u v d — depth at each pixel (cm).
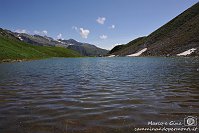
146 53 19225
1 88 2388
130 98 1809
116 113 1380
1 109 1491
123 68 5347
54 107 1538
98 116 1323
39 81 2975
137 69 4869
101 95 1964
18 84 2688
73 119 1269
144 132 1073
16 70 4869
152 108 1479
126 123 1195
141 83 2659
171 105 1546
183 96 1841
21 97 1897
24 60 10500
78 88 2369
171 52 15962
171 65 5778
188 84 2466
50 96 1934
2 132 1082
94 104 1622
